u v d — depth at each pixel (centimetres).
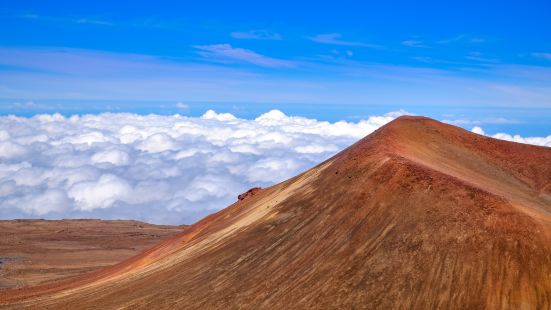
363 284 3872
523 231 3631
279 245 4988
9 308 6159
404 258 3869
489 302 3344
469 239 3731
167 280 5519
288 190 6444
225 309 4425
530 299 3309
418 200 4338
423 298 3541
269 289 4394
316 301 3969
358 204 4744
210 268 5278
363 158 5525
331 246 4475
